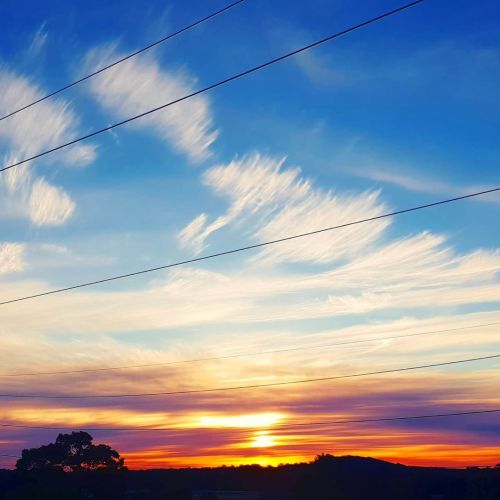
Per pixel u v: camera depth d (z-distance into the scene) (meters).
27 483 71.88
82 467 75.25
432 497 62.66
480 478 58.88
